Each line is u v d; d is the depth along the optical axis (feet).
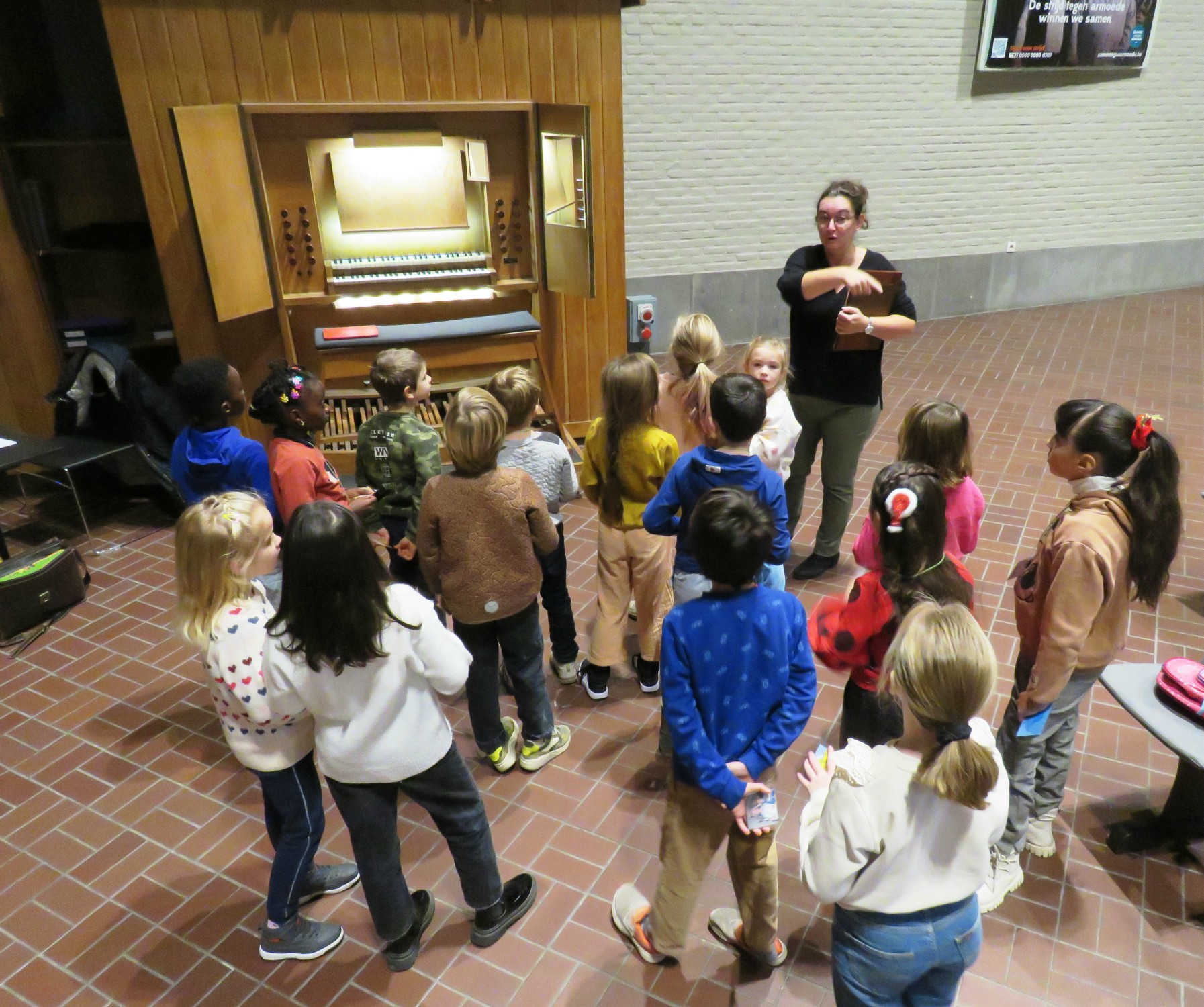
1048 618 7.11
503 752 10.11
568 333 17.76
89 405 15.96
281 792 7.07
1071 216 31.09
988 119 28.60
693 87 25.12
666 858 6.92
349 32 14.70
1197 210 32.48
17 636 13.15
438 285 16.72
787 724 6.30
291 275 15.98
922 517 6.66
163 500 17.61
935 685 4.78
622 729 10.94
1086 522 6.95
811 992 7.62
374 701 6.35
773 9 24.82
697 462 8.46
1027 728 7.55
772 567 9.34
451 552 8.68
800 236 28.12
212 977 7.90
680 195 26.32
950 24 26.73
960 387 23.44
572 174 15.37
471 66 15.51
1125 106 29.81
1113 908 8.39
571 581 14.49
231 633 6.40
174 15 13.87
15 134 16.14
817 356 12.88
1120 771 10.11
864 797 5.12
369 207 16.02
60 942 8.28
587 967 7.91
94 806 9.90
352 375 16.42
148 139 14.42
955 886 5.27
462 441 8.27
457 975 7.86
